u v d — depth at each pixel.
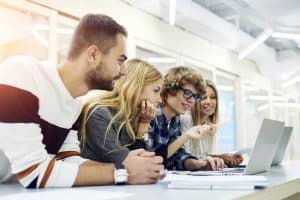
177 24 4.53
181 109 1.86
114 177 1.06
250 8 4.57
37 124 1.05
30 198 0.80
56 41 3.04
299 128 8.66
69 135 1.22
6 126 0.99
